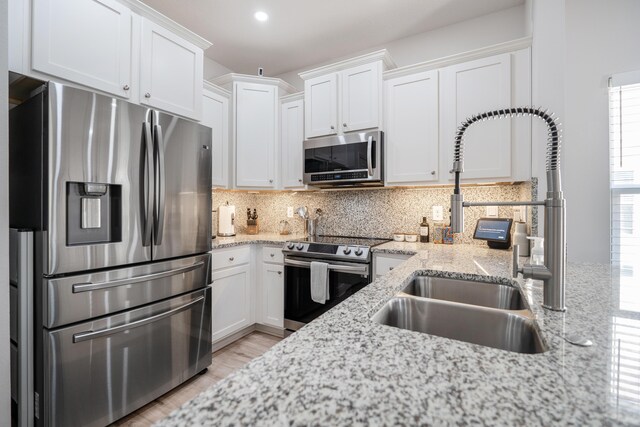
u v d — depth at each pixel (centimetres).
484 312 92
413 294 132
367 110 248
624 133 202
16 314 131
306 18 249
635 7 200
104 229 154
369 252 223
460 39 255
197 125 196
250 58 314
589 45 208
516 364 51
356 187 278
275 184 298
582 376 47
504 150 204
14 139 144
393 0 228
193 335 193
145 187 162
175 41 204
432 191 260
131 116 157
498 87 206
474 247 223
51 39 145
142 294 162
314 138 273
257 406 39
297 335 64
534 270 82
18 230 133
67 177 134
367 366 50
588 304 86
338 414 38
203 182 200
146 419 159
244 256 259
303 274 249
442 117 224
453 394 42
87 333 140
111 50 169
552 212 81
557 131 82
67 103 134
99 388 145
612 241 206
